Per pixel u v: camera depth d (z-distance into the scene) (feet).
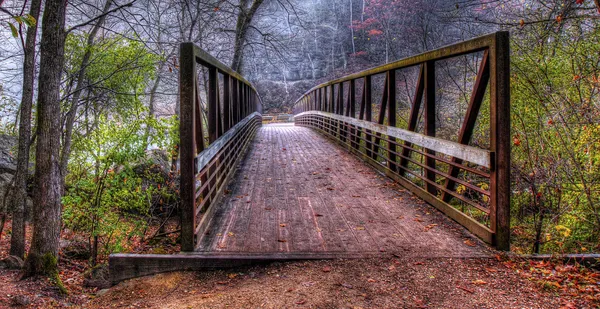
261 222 15.65
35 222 15.02
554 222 16.33
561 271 11.12
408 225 15.17
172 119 22.12
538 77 17.39
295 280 10.94
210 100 17.90
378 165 25.08
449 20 34.40
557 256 11.89
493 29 30.73
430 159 18.26
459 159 15.83
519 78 18.06
